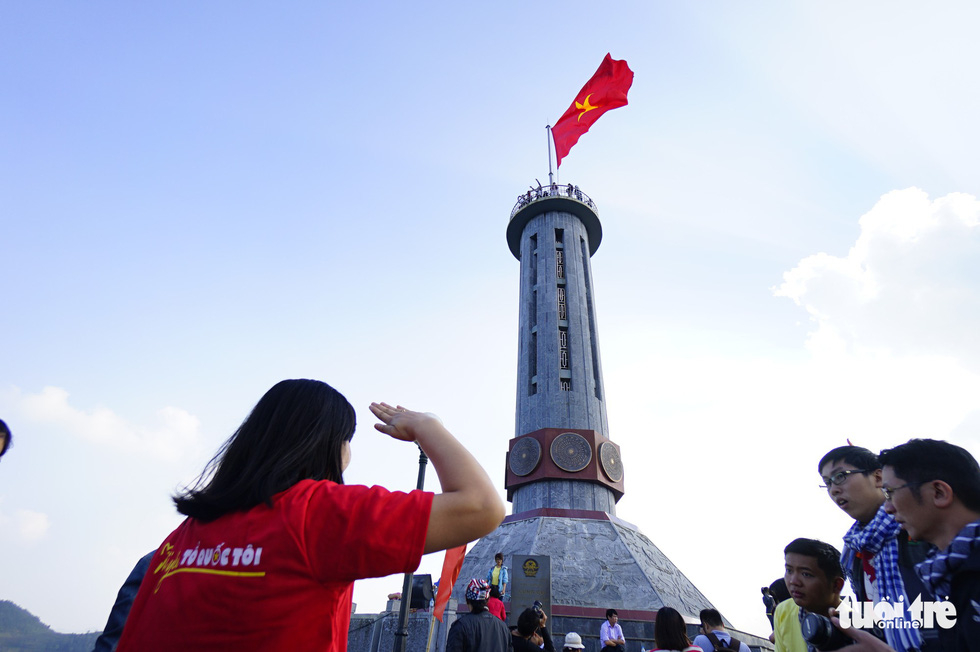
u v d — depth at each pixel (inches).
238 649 79.1
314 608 81.8
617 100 1418.6
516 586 849.5
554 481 1109.7
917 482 141.8
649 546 1071.6
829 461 207.6
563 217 1464.1
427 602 557.3
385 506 85.8
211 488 95.2
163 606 85.6
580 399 1215.6
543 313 1326.3
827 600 186.2
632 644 812.6
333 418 108.5
